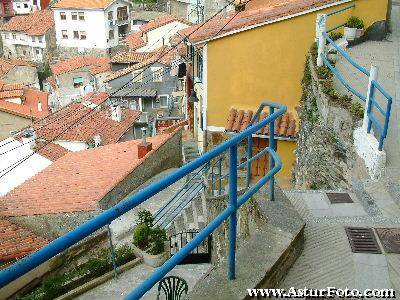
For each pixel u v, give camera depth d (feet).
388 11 39.78
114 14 181.47
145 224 33.63
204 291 10.13
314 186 26.00
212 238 26.12
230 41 38.09
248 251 11.48
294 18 36.42
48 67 183.21
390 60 32.45
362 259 12.53
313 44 34.58
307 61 34.96
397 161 19.40
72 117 85.05
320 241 13.48
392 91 26.50
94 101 97.30
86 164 50.16
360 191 17.07
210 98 40.16
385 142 21.02
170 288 19.92
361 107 22.45
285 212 13.42
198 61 45.96
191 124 61.93
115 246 34.45
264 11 42.80
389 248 13.10
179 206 36.32
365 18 37.52
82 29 180.75
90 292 28.78
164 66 108.37
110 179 44.34
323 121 25.25
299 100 38.19
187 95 62.28
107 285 29.32
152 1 195.83
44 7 224.53
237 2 56.59
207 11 83.30
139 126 97.09
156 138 52.49
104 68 139.03
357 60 32.45
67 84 145.18
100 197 40.50
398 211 15.62
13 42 189.98
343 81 24.21
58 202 42.14
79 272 30.25
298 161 32.09
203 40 38.22
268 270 10.77
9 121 105.70
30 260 5.29
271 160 14.08
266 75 38.40
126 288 28.89
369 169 19.75
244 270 10.76
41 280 31.86
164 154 48.70
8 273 5.07
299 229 12.55
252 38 37.60
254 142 38.42
